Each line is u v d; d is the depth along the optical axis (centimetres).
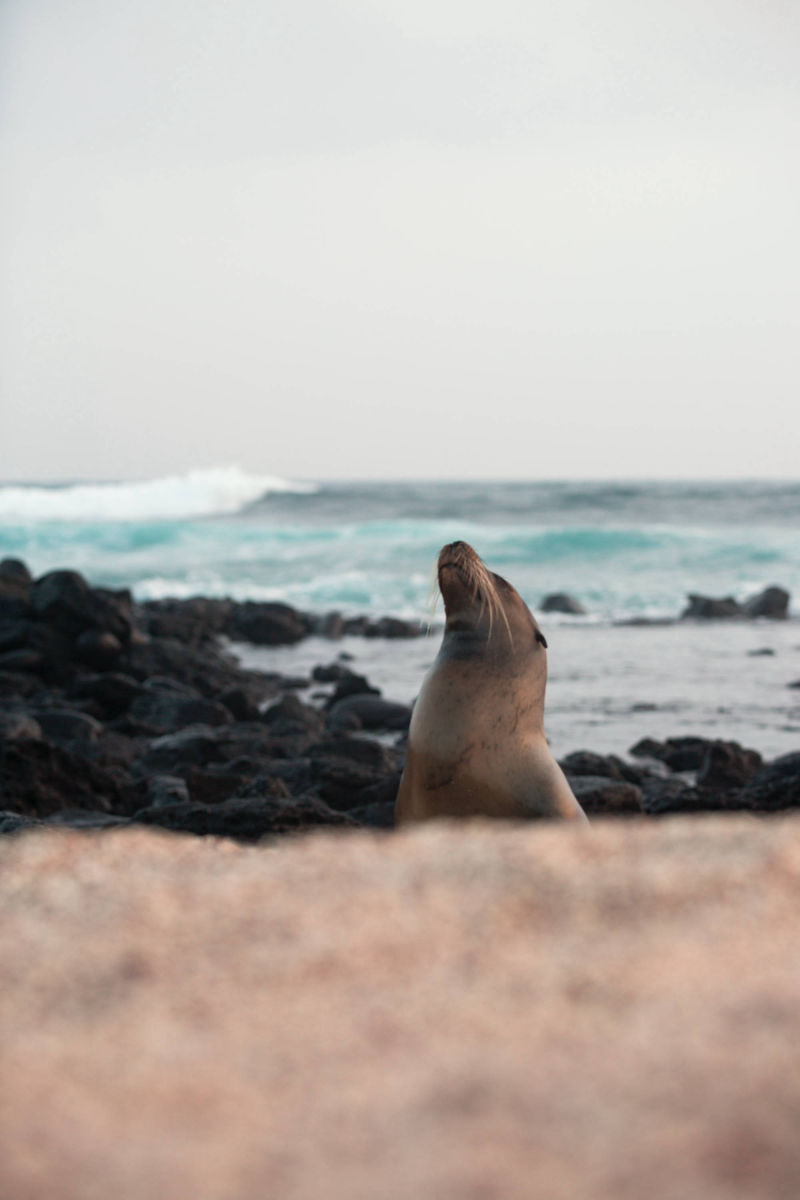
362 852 309
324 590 3619
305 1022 212
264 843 673
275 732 1580
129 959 242
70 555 4550
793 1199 152
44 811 1003
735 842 299
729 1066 186
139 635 2191
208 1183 159
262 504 7119
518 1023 207
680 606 3238
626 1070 187
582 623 2886
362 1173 161
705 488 8194
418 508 6550
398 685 2006
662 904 259
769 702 1750
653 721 1605
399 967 233
